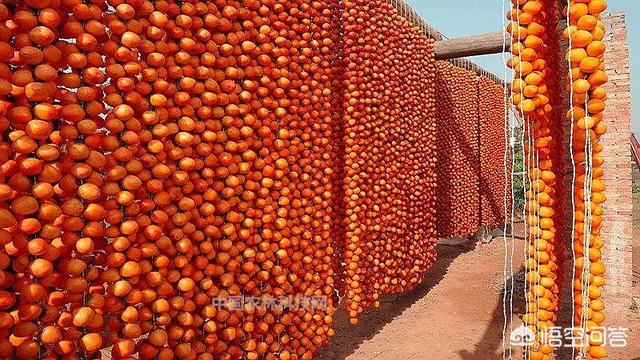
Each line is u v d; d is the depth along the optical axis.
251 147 2.94
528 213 2.32
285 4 3.16
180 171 2.25
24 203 1.56
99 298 1.86
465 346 4.85
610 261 5.62
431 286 7.16
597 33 1.92
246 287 2.82
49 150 1.62
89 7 1.87
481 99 8.45
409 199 5.16
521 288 6.86
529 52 2.07
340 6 3.96
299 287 3.36
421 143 5.31
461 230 7.51
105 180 1.92
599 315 2.18
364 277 4.41
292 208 3.27
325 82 3.62
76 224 1.73
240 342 2.85
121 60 1.93
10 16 1.63
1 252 1.53
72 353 1.78
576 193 2.15
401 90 4.84
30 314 1.60
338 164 4.11
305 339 3.40
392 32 4.52
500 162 9.32
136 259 1.98
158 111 2.14
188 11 2.30
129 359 1.96
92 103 1.83
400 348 4.82
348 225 4.05
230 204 2.68
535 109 2.17
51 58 1.67
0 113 1.51
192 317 2.33
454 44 6.13
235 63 2.72
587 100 1.98
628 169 5.50
